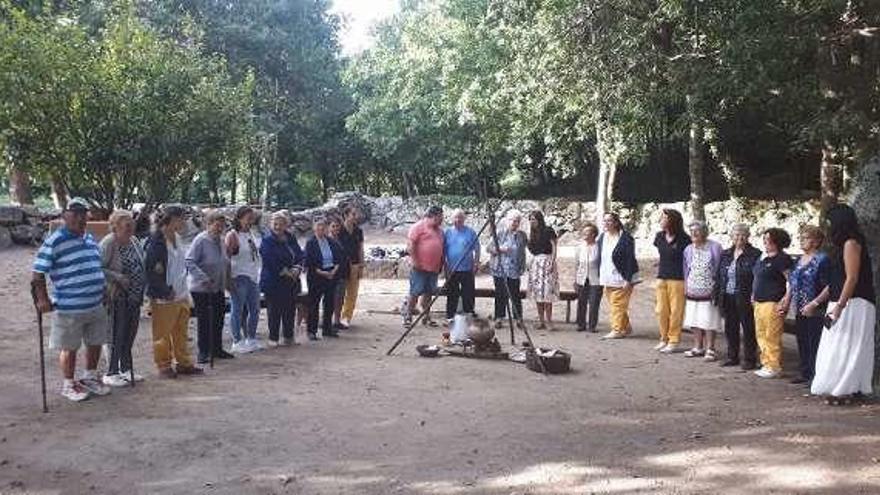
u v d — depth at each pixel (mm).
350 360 8328
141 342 9070
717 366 8258
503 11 12492
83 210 6387
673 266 9055
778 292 7594
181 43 23766
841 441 5402
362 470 4898
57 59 13406
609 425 5895
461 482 4684
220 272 8023
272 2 30953
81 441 5445
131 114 13797
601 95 10977
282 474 4828
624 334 10172
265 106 30859
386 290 14570
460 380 7406
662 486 4602
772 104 9836
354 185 39406
